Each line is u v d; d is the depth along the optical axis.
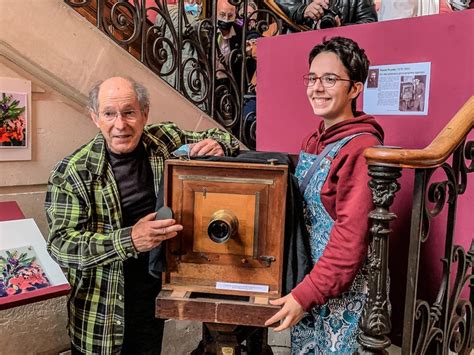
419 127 1.52
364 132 1.18
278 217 1.13
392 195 0.99
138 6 1.96
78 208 1.37
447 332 1.30
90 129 1.85
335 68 1.20
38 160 1.73
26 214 1.73
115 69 1.89
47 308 1.79
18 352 1.75
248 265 1.15
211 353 1.38
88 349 1.46
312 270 1.13
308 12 2.22
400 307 1.61
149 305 1.55
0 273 1.28
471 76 1.37
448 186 1.22
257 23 2.49
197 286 1.17
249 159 1.19
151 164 1.53
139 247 1.19
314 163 1.23
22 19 1.63
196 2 2.54
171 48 2.12
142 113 1.43
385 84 1.60
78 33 1.77
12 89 1.63
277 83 2.00
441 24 1.43
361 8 2.16
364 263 1.17
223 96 2.33
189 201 1.15
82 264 1.28
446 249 1.26
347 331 1.23
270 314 1.10
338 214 1.14
